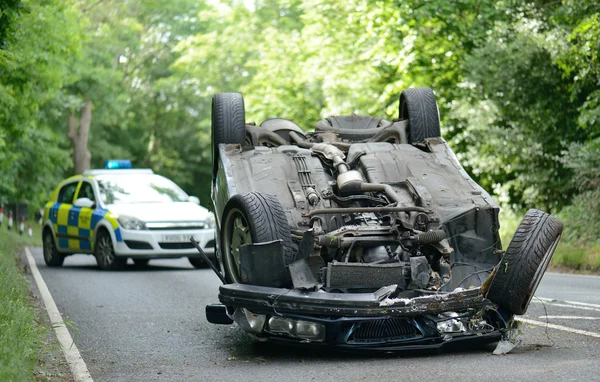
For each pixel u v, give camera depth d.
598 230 19.25
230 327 9.17
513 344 7.05
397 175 8.43
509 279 6.91
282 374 6.52
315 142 9.67
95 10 51.62
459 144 23.86
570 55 19.77
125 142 64.81
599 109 19.09
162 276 15.33
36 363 7.01
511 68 21.06
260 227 7.18
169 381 6.45
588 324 8.59
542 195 22.81
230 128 9.27
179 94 62.75
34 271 16.41
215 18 58.53
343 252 7.59
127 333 8.88
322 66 30.66
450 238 7.88
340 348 6.88
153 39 62.25
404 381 6.03
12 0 15.68
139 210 16.48
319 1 30.30
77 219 17.34
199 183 67.88
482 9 22.70
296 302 6.80
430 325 6.93
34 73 21.58
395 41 25.00
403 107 9.87
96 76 47.44
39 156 33.81
